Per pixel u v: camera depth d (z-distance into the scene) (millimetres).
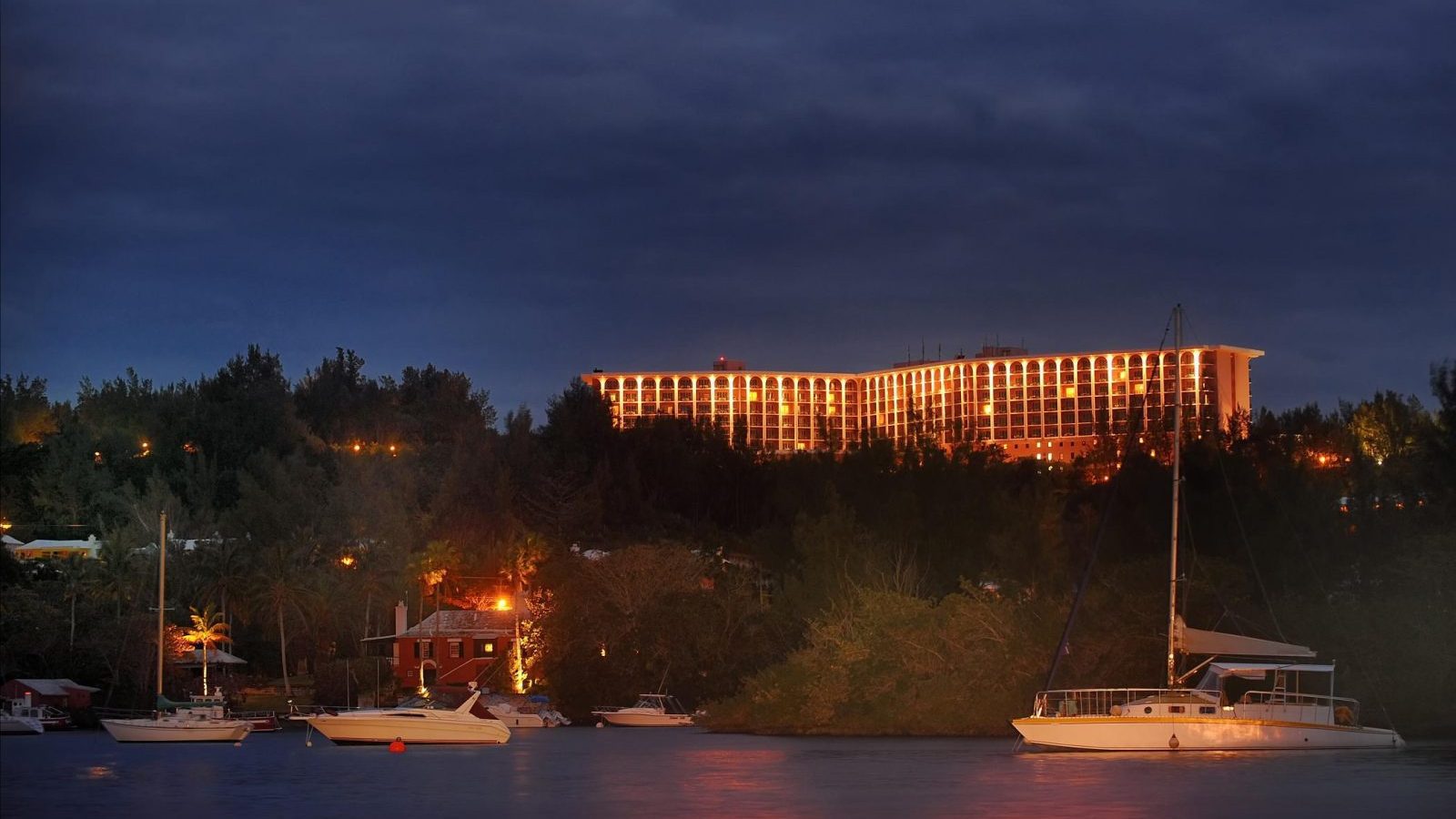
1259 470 112312
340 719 92938
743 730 98875
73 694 122500
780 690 96312
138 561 145125
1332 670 71562
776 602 114750
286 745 96562
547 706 115750
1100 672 81688
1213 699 71000
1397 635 82750
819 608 109875
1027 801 55844
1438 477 101250
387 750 89312
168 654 127875
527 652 124812
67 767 79938
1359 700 80188
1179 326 76750
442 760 80312
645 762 76000
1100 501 134750
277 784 68562
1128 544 105875
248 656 150500
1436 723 80188
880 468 144250
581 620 117062
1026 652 85938
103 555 140750
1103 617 83062
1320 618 83562
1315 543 98062
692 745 86938
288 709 130625
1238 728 70312
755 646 110188
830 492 126125
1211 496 103250
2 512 141500
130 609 140250
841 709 92125
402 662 141125
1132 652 81188
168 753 89875
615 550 135250
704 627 112312
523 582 145875
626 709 108750
